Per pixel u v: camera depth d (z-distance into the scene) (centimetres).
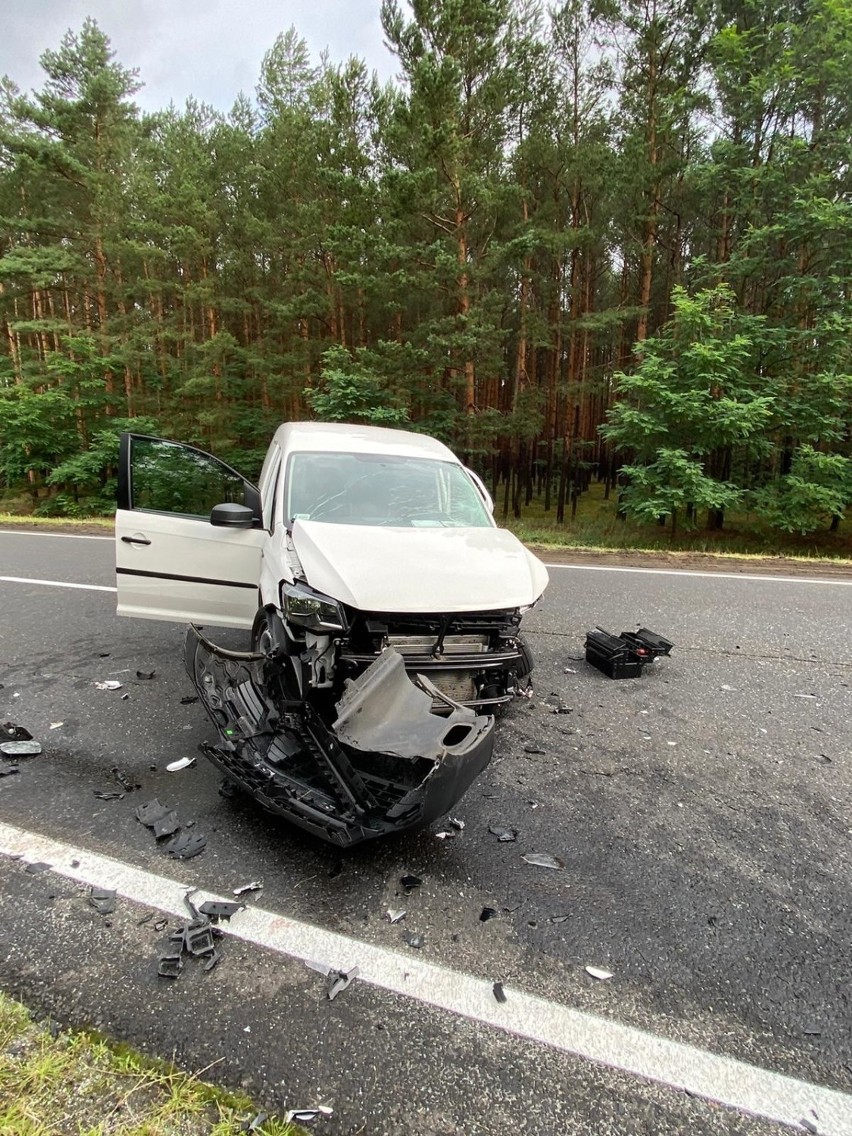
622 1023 184
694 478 1298
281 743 292
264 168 1958
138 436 452
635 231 1830
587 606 672
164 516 446
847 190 1425
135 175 2005
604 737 376
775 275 1515
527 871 252
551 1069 169
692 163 1602
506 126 1539
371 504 412
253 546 424
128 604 454
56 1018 175
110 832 264
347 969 199
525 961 206
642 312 1709
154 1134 145
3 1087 154
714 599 710
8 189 2058
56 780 305
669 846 272
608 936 219
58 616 596
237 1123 150
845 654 535
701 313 1332
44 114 1916
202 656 338
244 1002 184
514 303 2205
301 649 311
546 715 404
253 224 1884
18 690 416
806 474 1391
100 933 208
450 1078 165
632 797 311
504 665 328
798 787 325
